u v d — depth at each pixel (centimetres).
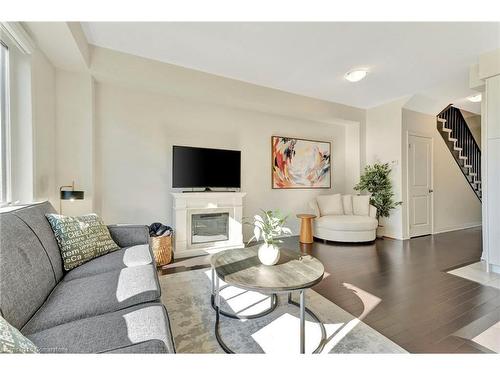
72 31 218
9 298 103
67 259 172
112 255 190
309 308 198
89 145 284
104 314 113
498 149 273
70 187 271
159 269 288
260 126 436
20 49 209
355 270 283
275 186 450
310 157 489
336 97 440
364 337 160
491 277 262
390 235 464
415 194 470
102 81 302
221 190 399
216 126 392
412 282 249
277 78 360
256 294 221
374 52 283
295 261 194
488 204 282
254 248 231
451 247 388
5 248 115
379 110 482
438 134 512
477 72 310
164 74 311
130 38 259
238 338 160
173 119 358
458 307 200
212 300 207
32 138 218
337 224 408
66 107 275
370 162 500
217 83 347
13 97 211
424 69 327
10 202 203
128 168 329
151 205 344
